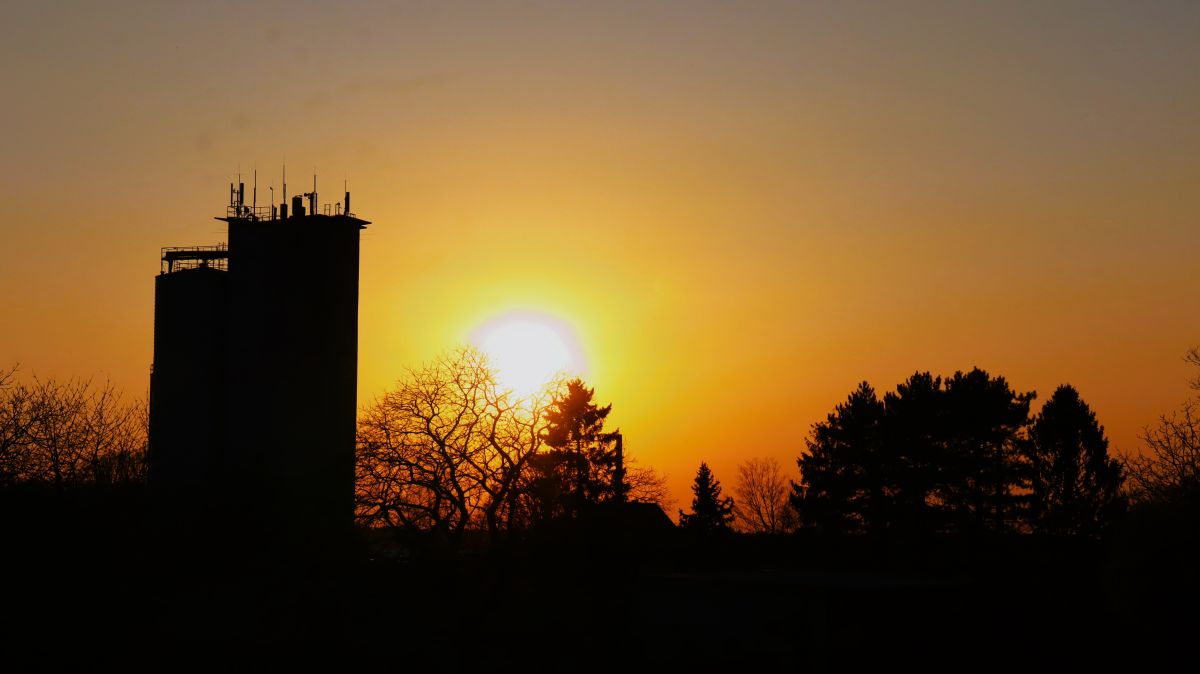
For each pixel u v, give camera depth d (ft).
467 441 185.78
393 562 188.14
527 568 186.09
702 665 142.00
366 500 184.14
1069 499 245.86
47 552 146.00
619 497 212.43
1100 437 252.01
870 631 144.66
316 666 143.13
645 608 157.89
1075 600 167.43
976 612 158.40
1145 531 138.10
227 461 248.32
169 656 142.82
